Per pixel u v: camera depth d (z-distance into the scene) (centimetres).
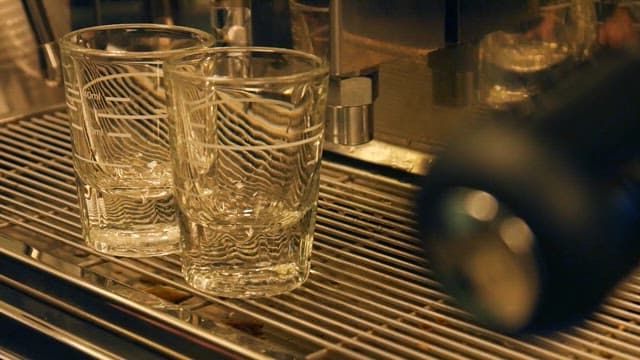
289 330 52
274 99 54
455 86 67
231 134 54
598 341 51
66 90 60
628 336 51
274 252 55
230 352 51
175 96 54
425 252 50
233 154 54
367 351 51
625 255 49
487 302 49
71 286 56
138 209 59
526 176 48
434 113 67
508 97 66
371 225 62
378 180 67
